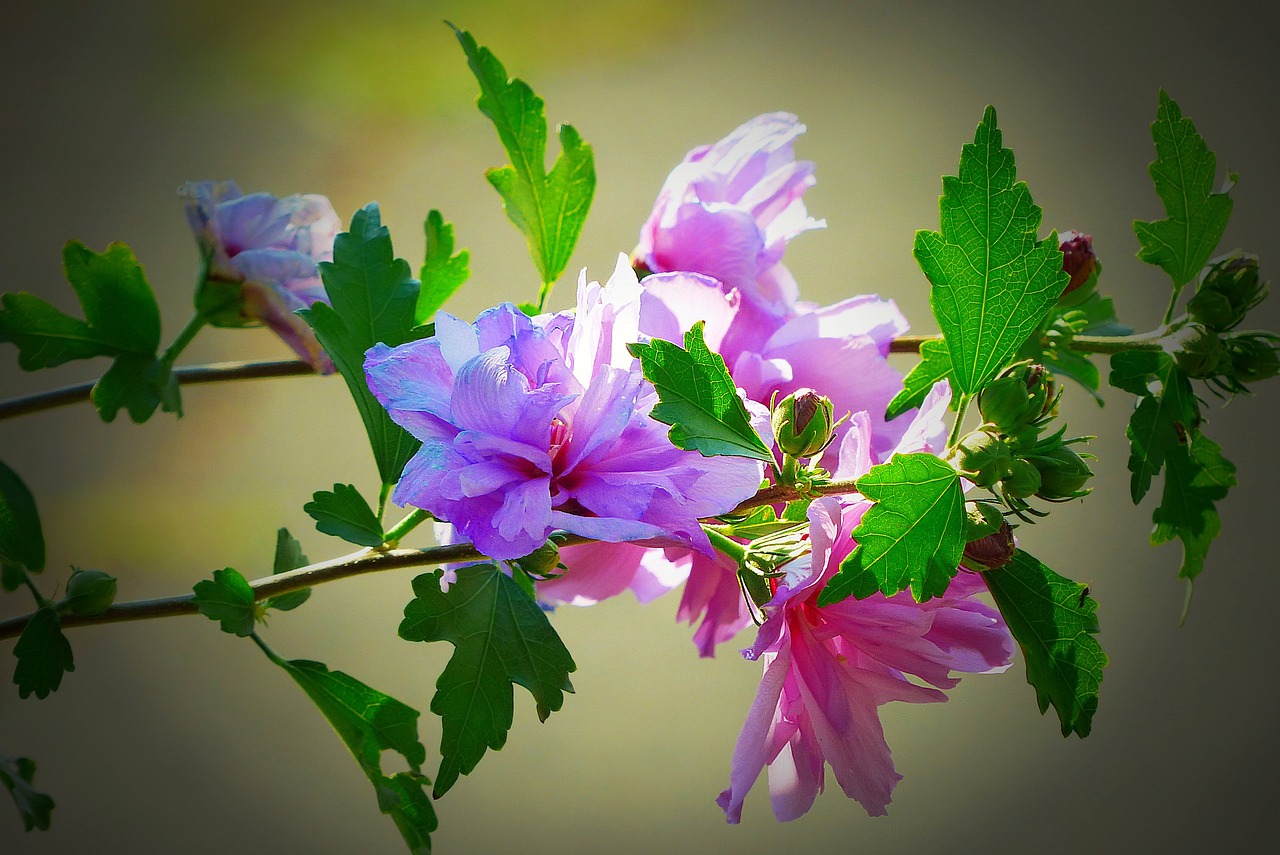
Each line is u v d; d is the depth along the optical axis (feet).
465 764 3.67
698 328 3.58
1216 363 3.79
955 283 3.65
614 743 8.84
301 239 3.92
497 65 3.85
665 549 3.76
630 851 8.39
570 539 3.68
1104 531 10.02
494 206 11.43
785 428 3.60
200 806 8.52
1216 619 9.91
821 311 3.79
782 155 3.85
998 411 3.61
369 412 3.79
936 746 9.25
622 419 3.54
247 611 3.79
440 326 3.59
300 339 3.92
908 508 3.58
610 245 11.04
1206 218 3.82
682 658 9.22
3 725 8.90
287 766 8.86
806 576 3.58
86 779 8.61
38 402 3.91
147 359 3.92
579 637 9.27
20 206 11.28
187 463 10.27
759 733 3.59
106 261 3.90
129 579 9.66
